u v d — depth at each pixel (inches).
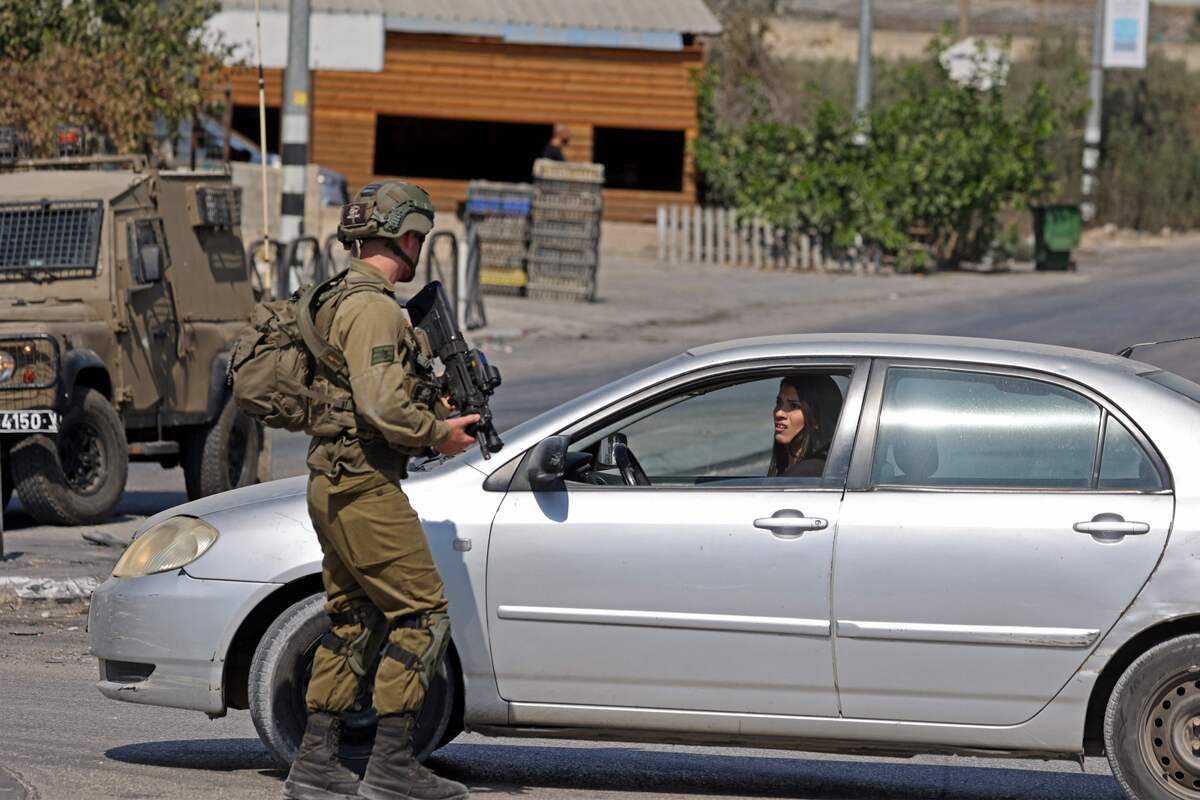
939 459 730.2
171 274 1560.0
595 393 760.3
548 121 4525.1
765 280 3705.7
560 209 3262.8
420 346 695.1
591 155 4547.2
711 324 2979.8
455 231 4023.1
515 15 4458.7
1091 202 4960.6
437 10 4426.7
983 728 714.8
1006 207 4355.3
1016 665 708.0
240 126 4439.0
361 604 705.6
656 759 838.5
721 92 5305.1
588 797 755.4
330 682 704.4
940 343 757.3
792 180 3993.6
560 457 726.5
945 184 3917.3
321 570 741.9
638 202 4571.9
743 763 836.6
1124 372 738.8
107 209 1483.8
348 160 4453.7
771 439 1520.7
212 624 744.3
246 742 832.3
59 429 1364.4
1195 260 4170.8
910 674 713.6
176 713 891.4
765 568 719.1
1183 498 708.0
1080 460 723.4
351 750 743.7
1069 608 704.4
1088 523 706.8
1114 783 818.2
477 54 4480.8
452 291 2768.2
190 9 2655.0
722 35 5009.8
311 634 741.9
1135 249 4554.6
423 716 742.5
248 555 746.2
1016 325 2770.7
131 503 1651.1
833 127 3991.1
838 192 3917.3
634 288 3508.9
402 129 4916.3
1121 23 4869.6
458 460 754.8
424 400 691.4
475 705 739.4
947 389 739.4
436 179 4790.8
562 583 729.0
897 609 712.4
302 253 2696.9
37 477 1411.2
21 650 1023.0
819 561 716.0
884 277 3816.4
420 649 688.4
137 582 756.0
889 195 3907.5
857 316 3016.7
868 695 717.9
